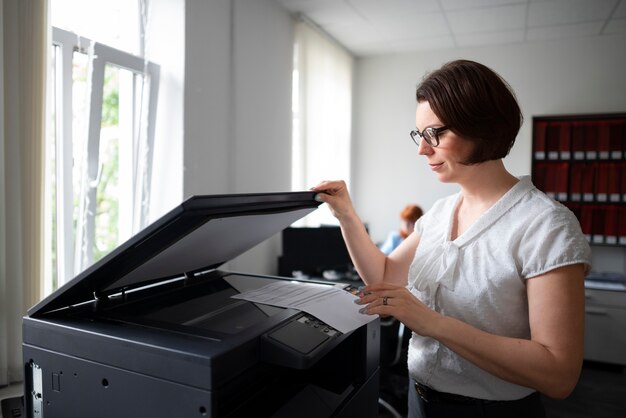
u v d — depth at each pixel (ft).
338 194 3.36
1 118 3.95
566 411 7.89
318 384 2.85
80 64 5.19
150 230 2.02
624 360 9.43
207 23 6.86
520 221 2.41
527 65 11.67
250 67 8.06
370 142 13.29
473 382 2.60
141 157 6.20
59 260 5.02
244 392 2.58
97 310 2.53
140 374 1.99
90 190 5.33
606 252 11.00
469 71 2.28
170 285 3.09
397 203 13.11
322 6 9.18
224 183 7.43
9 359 4.14
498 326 2.47
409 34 11.05
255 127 8.27
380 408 7.77
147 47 6.20
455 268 2.60
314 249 9.24
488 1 8.93
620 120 10.16
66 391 2.23
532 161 10.66
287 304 2.71
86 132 5.24
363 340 2.91
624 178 9.98
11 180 4.12
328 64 11.26
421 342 2.85
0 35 3.89
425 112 2.46
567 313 2.11
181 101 6.38
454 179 2.63
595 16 9.74
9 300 4.14
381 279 3.43
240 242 3.04
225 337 2.07
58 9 4.91
